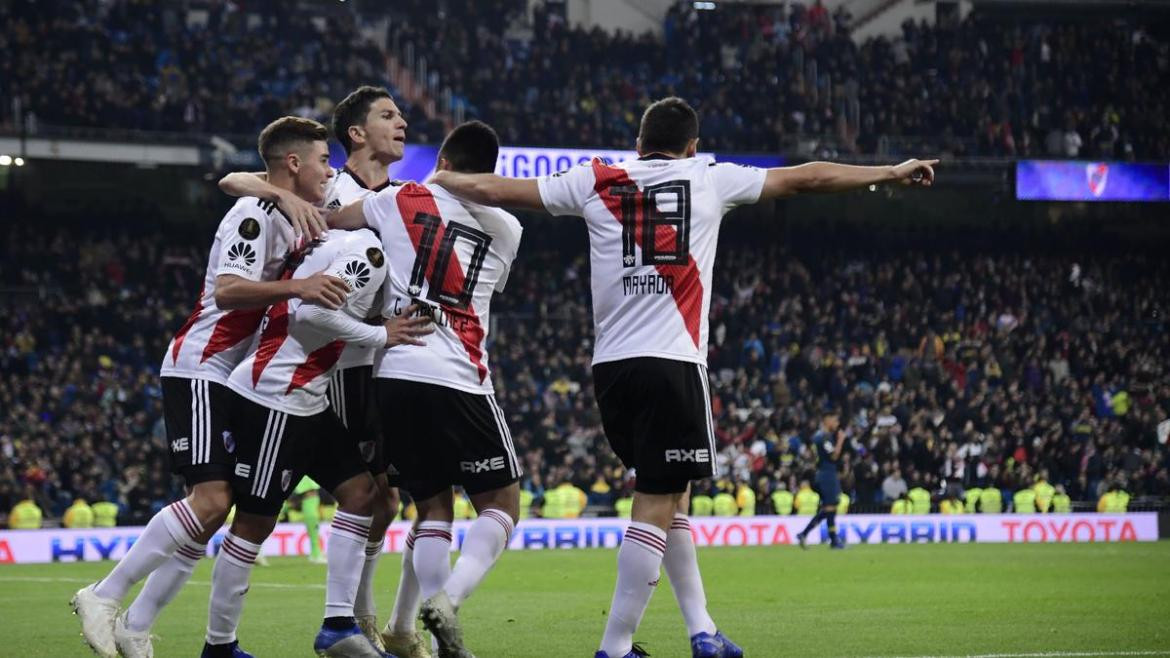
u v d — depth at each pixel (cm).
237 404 976
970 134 5312
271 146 1034
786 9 5956
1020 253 5666
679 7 5831
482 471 986
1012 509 4144
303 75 5175
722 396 4500
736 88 5409
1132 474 4297
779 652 1166
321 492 3181
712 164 934
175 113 4547
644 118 956
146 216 5141
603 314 924
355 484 1017
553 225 5522
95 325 4509
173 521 961
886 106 5409
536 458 3966
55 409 4012
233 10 5334
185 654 1167
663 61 5612
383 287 1006
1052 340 5050
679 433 905
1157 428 4547
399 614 1107
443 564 987
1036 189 4900
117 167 5038
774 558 2905
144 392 4206
